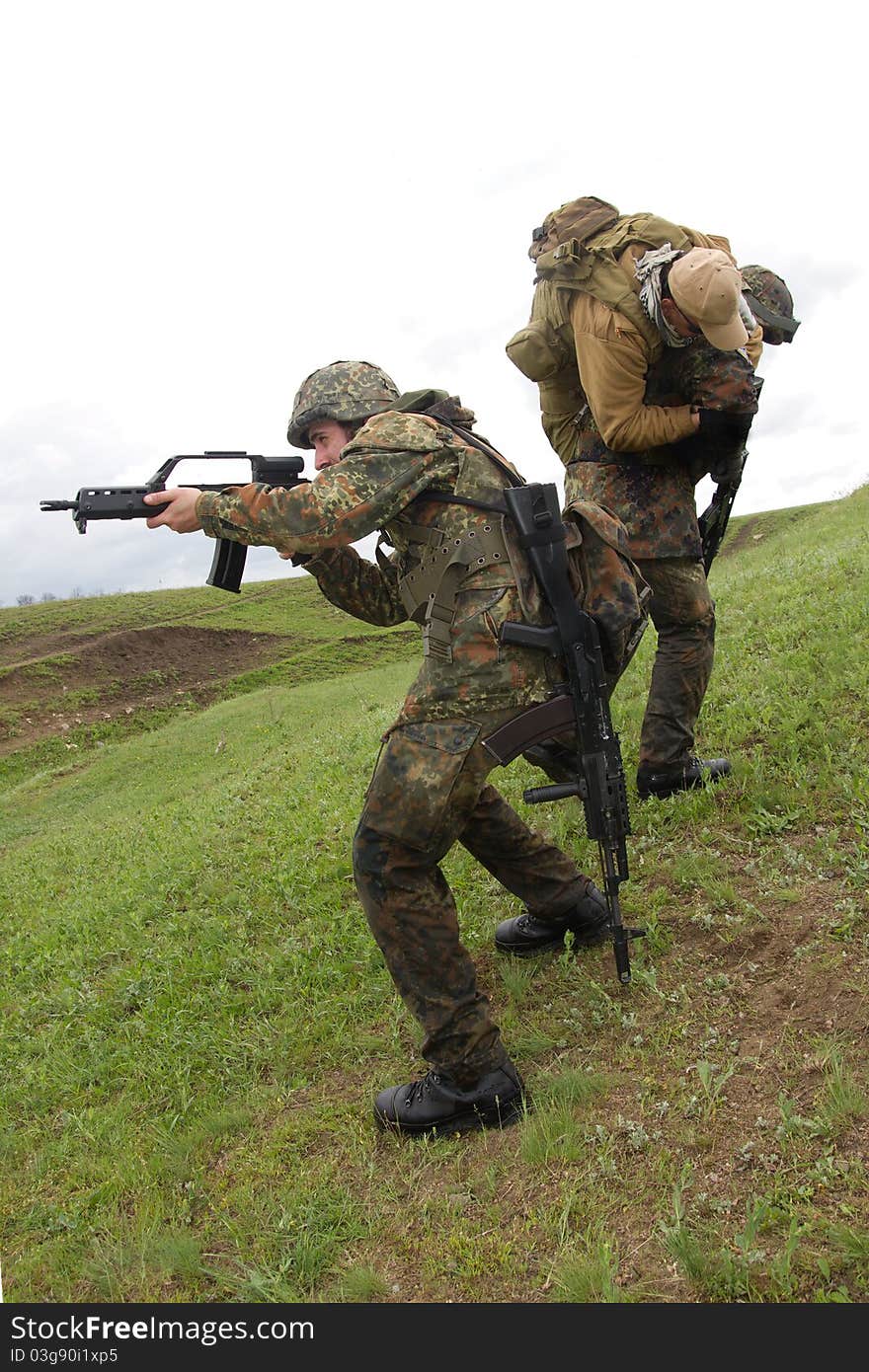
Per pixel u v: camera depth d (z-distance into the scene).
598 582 2.69
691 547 3.73
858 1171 2.10
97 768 21.62
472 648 2.56
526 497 2.58
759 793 3.78
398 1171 2.64
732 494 3.82
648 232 3.26
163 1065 3.65
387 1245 2.41
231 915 4.95
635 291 3.21
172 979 4.40
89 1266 2.64
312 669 38.97
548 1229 2.25
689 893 3.41
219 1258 2.54
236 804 8.60
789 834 3.55
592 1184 2.33
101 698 37.00
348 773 7.66
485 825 3.20
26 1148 3.42
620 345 3.24
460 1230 2.35
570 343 3.53
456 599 2.59
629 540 3.69
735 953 3.01
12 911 8.05
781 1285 1.90
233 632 43.78
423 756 2.54
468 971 2.68
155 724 34.31
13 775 29.98
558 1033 2.98
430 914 2.62
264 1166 2.83
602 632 2.68
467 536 2.59
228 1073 3.43
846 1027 2.53
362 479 2.53
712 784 3.98
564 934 3.38
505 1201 2.40
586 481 3.79
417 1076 3.07
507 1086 2.69
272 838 6.18
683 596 3.83
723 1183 2.20
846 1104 2.24
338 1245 2.45
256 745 17.25
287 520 2.54
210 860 6.23
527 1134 2.53
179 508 2.71
